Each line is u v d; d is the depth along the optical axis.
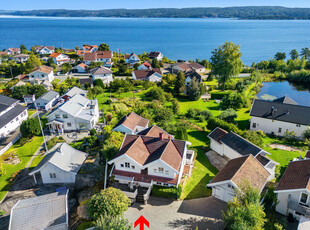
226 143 43.97
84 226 30.45
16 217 29.95
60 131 56.84
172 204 32.91
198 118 65.31
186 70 117.88
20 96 79.75
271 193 33.50
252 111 57.78
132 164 35.00
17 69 114.31
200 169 41.28
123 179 34.78
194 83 81.88
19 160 47.34
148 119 57.81
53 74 113.81
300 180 29.73
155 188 34.09
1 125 56.81
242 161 34.81
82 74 116.44
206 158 45.16
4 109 64.44
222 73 88.75
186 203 33.09
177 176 34.34
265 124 56.47
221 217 30.45
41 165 39.66
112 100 78.06
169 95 80.56
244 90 87.19
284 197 30.09
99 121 62.81
